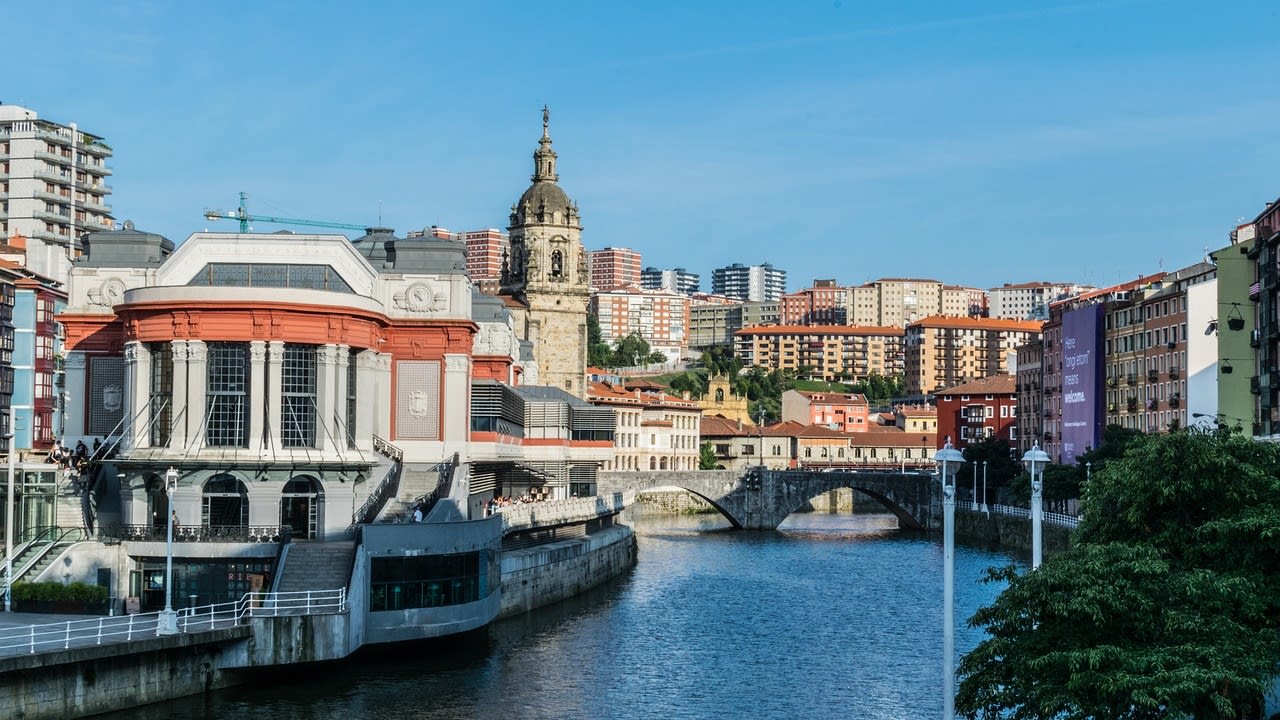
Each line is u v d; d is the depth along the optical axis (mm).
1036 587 52656
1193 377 162875
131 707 69938
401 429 103250
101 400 99812
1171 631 50688
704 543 185000
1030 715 51344
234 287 89688
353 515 92625
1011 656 53094
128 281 100500
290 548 84688
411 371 103438
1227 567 54969
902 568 149500
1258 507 55781
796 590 128750
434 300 103562
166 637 71188
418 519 87750
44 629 73812
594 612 111938
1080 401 196875
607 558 135500
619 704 77625
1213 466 56938
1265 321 113125
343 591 79562
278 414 90188
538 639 97375
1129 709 49656
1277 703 59812
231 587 86000
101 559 85438
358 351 97375
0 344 132625
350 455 92438
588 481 159625
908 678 86375
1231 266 127625
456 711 74062
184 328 89938
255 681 77875
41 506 89562
